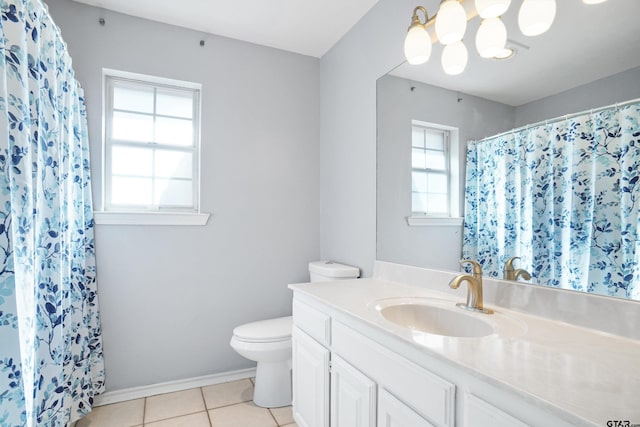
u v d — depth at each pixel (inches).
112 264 78.2
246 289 91.7
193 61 86.5
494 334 37.1
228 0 74.9
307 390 60.0
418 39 52.9
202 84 87.4
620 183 36.0
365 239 79.1
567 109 41.1
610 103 36.9
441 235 59.2
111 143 81.6
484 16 44.8
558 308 41.2
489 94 51.0
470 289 47.6
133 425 68.7
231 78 90.7
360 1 75.2
